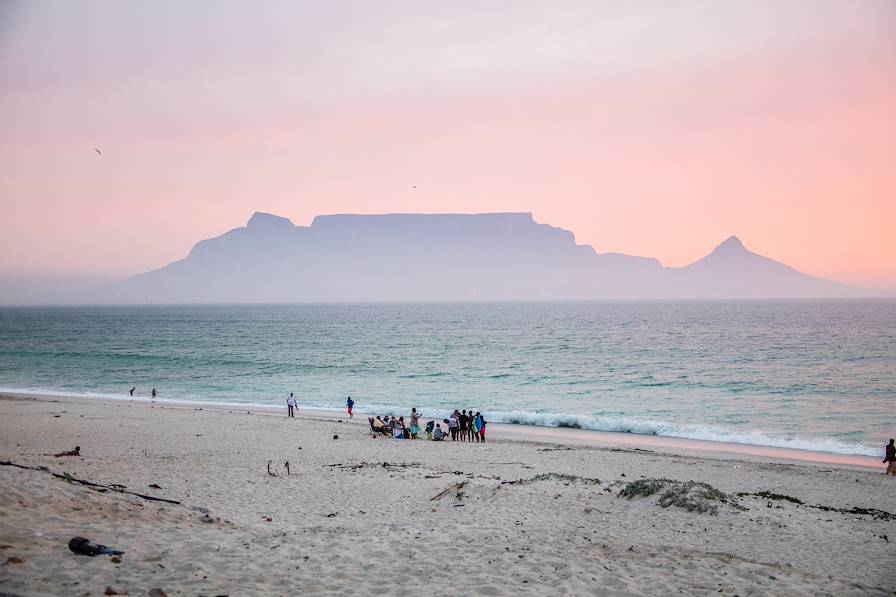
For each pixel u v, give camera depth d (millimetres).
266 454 25250
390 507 15664
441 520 13898
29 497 9953
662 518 14367
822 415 42344
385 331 157875
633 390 55656
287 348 106688
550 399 50938
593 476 22516
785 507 16484
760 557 11781
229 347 109312
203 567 7840
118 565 7465
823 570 11055
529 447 29422
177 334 150250
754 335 126500
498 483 18438
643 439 34031
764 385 57031
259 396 54031
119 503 10914
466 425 32406
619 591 8039
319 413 43719
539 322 198750
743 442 33406
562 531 12594
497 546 10344
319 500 16375
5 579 6570
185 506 12461
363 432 33344
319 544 9695
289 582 7625
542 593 7770
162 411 40406
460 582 8078
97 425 32469
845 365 72125
